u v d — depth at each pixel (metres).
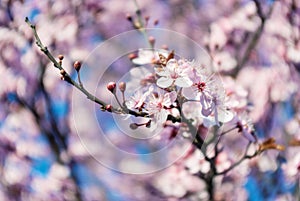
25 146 5.69
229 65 5.32
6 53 5.41
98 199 5.83
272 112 5.30
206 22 6.76
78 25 5.70
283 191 4.60
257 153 2.47
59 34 5.48
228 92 2.37
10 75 5.46
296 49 5.66
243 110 2.37
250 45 5.39
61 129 5.52
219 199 4.76
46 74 5.35
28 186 5.58
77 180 5.68
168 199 5.17
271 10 5.48
